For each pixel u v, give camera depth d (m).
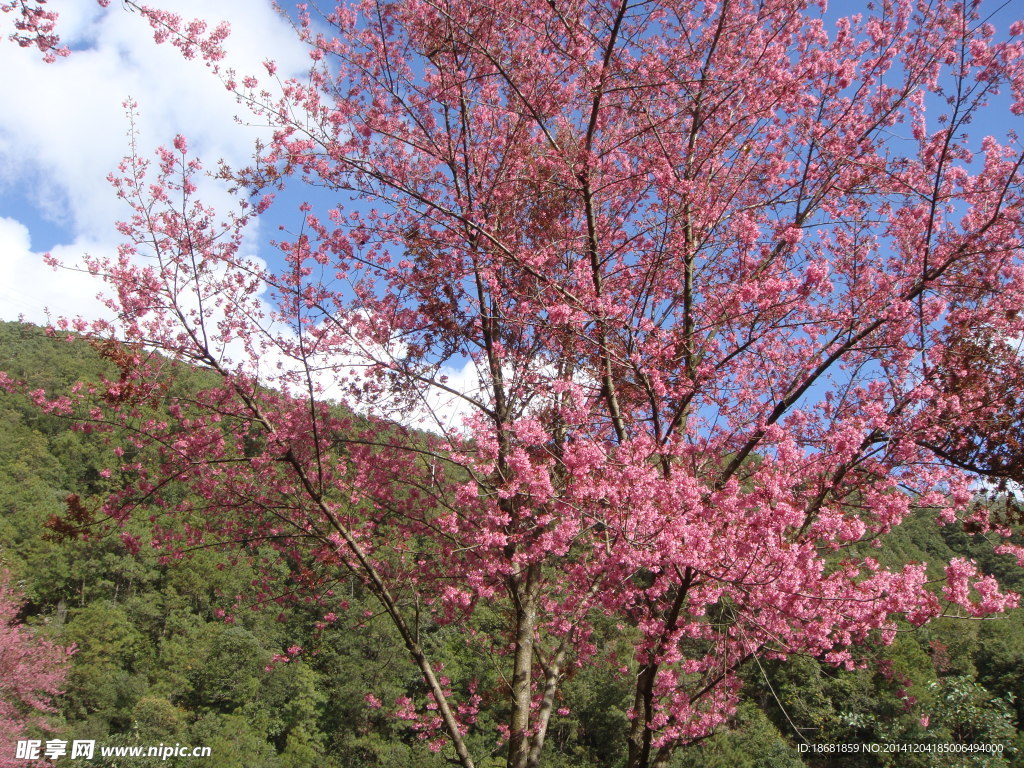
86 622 36.94
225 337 6.82
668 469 4.93
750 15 6.57
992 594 4.18
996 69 5.24
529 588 6.59
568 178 5.95
